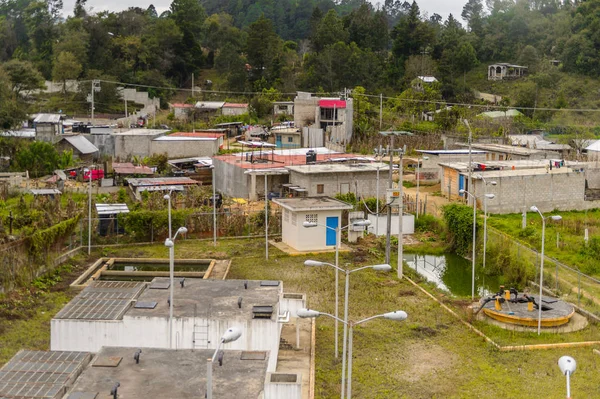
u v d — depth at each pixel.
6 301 40.22
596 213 66.81
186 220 58.00
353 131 112.00
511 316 38.84
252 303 34.19
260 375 25.03
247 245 56.22
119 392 23.39
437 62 161.50
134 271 48.84
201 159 85.88
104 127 99.19
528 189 66.12
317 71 148.62
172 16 170.50
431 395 30.50
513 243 52.41
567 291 44.97
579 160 86.38
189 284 37.03
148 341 32.00
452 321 39.75
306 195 66.62
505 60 167.62
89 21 154.50
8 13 191.88
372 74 152.00
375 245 56.78
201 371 25.14
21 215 57.03
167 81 154.12
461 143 96.44
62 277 47.03
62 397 23.38
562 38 164.50
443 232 59.09
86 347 31.94
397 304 42.44
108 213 57.00
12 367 25.36
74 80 138.25
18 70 120.12
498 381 31.92
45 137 92.06
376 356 34.72
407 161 90.56
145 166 82.81
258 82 150.62
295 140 105.06
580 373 32.81
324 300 42.78
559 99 135.50
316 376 32.16
